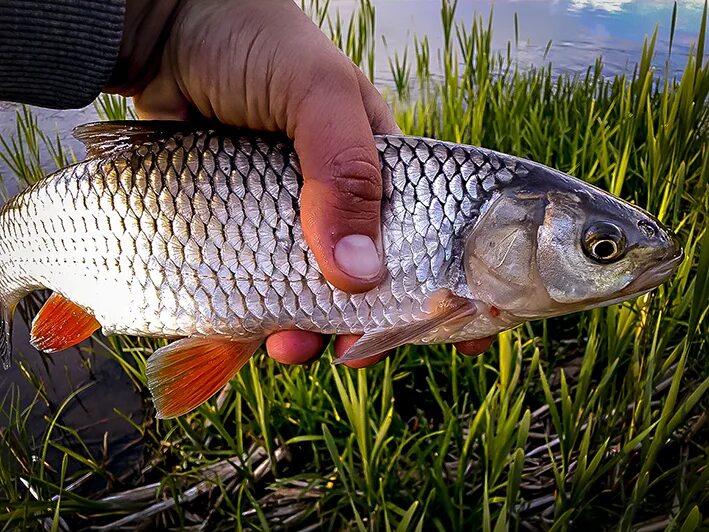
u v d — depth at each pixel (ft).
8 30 0.57
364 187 0.55
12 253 0.68
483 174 0.59
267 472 0.89
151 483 0.91
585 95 1.66
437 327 0.59
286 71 0.58
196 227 0.59
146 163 0.60
